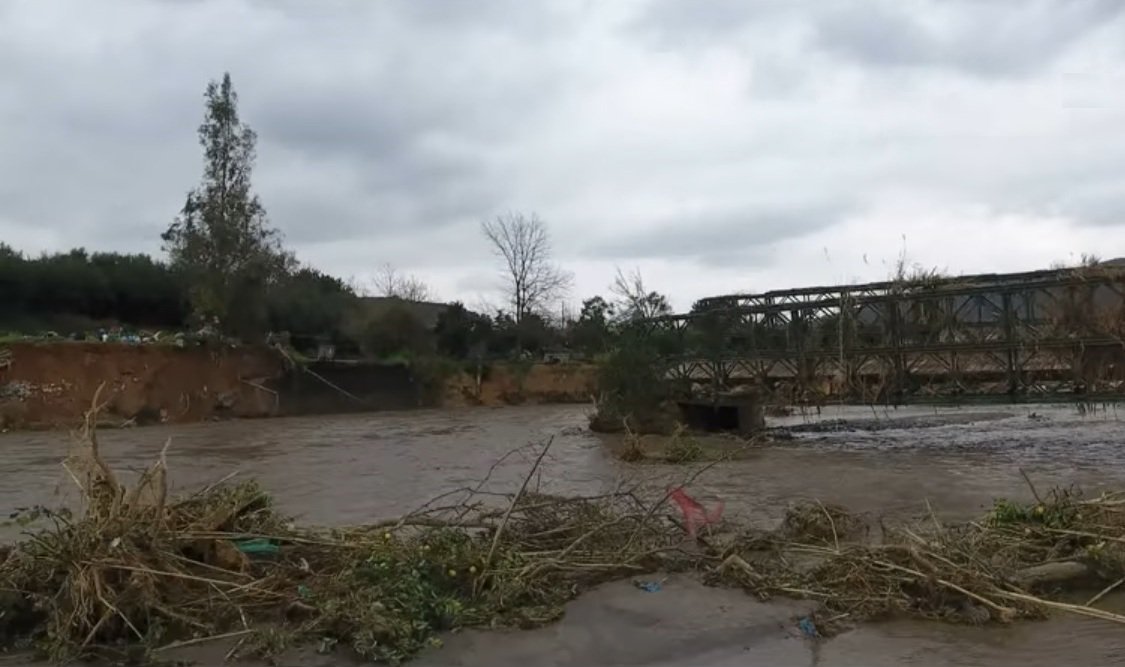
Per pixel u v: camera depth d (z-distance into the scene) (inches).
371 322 2689.5
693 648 323.3
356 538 421.4
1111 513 454.0
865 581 378.9
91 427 396.2
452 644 326.3
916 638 329.7
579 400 2856.8
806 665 305.4
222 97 2379.4
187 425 1871.3
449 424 1843.0
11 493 780.6
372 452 1197.7
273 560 394.9
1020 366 1139.9
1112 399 1060.5
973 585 364.2
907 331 1256.2
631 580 405.4
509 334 3203.7
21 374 1786.4
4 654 317.4
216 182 2348.7
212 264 2260.1
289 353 2293.3
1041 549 422.6
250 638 321.1
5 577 346.3
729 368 1481.3
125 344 1961.1
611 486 767.7
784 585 384.8
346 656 314.0
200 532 390.6
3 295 2449.6
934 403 1218.0
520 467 979.3
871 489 748.0
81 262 2721.5
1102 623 342.0
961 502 658.2
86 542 346.3
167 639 327.3
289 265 2942.9
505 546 416.2
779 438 1338.6
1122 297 1055.6
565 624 346.6
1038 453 1050.1
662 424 1508.4
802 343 1355.8
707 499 691.4
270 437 1498.5
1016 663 299.7
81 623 321.1
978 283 1205.7
